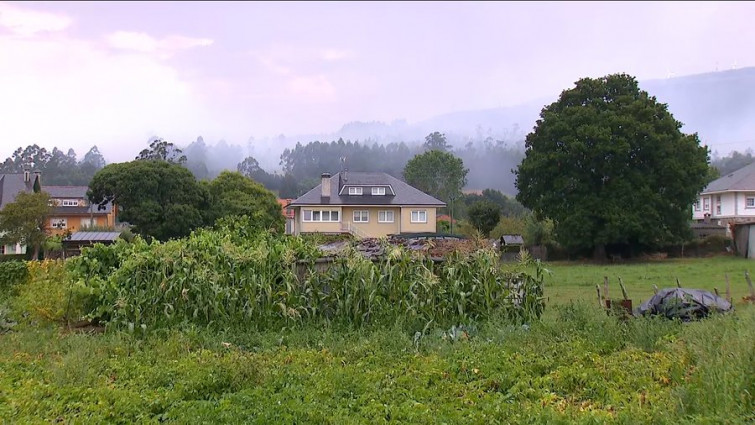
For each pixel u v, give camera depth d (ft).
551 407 18.92
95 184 149.07
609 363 24.56
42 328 37.24
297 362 25.84
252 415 18.60
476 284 35.53
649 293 65.41
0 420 18.29
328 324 33.83
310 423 18.03
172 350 28.50
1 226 125.80
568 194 132.46
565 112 134.62
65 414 19.15
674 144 128.16
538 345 27.89
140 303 34.65
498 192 325.62
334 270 36.17
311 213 176.45
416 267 35.68
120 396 20.74
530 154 139.23
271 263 36.22
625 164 128.26
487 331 31.63
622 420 17.35
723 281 76.28
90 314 36.96
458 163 293.84
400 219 177.37
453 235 149.18
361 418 18.25
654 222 125.59
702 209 196.54
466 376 23.70
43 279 46.93
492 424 17.79
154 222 147.95
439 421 17.99
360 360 26.61
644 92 136.56
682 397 18.43
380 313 34.22
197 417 18.49
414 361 26.22
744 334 20.58
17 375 24.32
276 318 34.73
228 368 23.32
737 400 17.25
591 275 90.12
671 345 25.48
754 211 177.68
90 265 40.68
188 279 34.94
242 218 53.16
